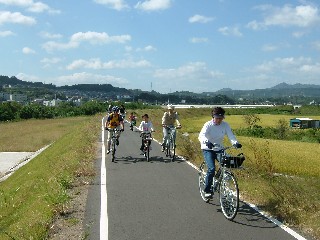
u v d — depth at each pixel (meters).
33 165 23.19
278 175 11.33
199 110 120.31
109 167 13.23
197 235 6.36
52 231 6.53
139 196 9.06
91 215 7.50
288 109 127.00
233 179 7.18
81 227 6.77
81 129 36.19
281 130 55.50
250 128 59.69
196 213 7.66
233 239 6.15
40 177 15.13
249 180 10.54
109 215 7.50
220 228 6.71
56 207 7.67
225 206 7.51
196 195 9.19
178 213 7.66
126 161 14.68
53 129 54.66
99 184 10.39
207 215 7.52
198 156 15.07
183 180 11.02
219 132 8.09
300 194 8.34
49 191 9.44
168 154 15.58
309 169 16.17
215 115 7.89
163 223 7.02
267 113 121.00
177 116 15.62
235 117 90.00
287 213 7.36
